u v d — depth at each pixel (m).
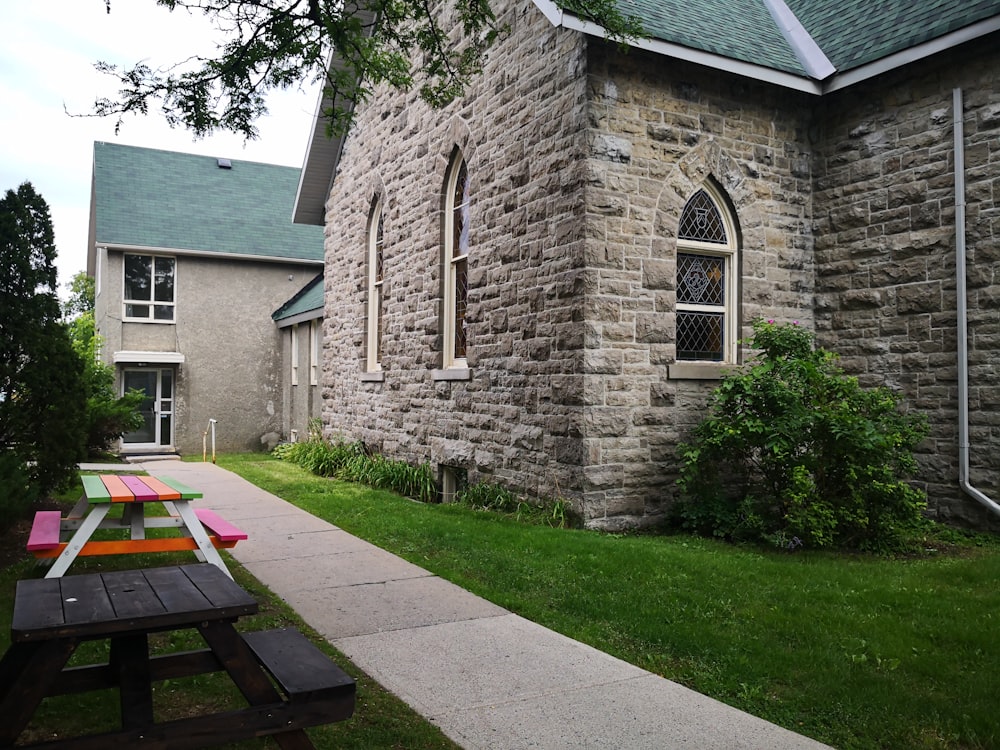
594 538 8.72
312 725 3.24
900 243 10.26
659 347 9.97
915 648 5.23
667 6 10.55
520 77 10.88
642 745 3.96
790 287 11.07
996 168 9.29
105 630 3.05
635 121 9.86
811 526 8.55
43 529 6.61
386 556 8.19
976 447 9.44
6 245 9.12
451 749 3.89
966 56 9.56
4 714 2.94
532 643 5.50
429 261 13.59
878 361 10.49
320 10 7.78
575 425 9.59
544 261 10.26
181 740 3.11
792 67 10.40
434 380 13.25
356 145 17.31
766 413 9.11
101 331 22.83
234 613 3.30
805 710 4.39
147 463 18.83
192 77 7.79
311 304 21.44
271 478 15.04
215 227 24.66
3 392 9.20
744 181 10.70
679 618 5.93
